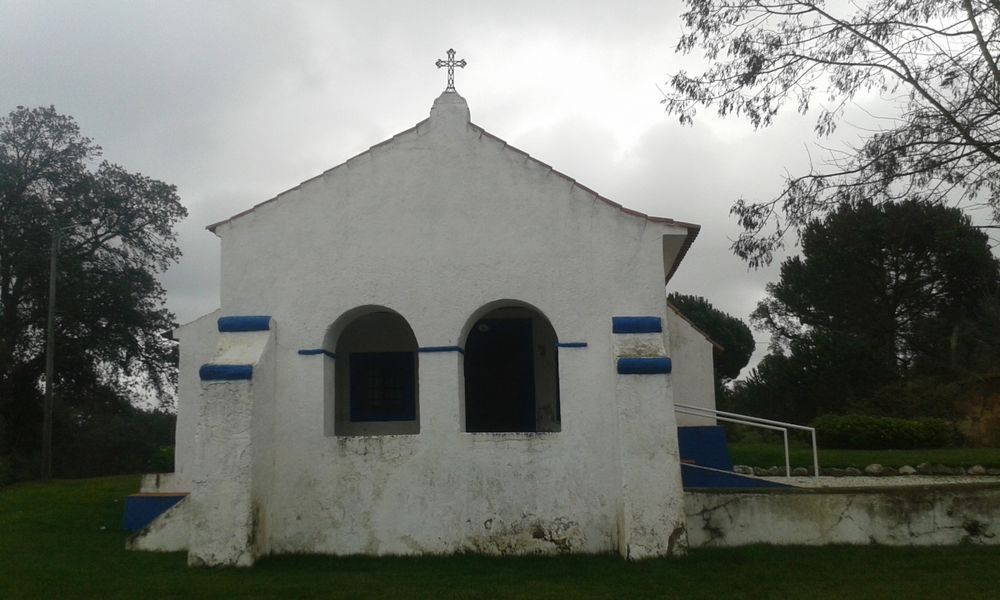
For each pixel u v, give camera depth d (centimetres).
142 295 4069
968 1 1064
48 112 3897
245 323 1148
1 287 3834
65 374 3966
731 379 4338
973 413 2572
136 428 5119
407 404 1413
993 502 1102
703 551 1070
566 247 1142
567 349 1119
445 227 1166
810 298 3612
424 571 1005
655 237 1130
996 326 3028
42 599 878
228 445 1049
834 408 3042
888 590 885
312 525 1113
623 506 1031
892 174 1111
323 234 1180
